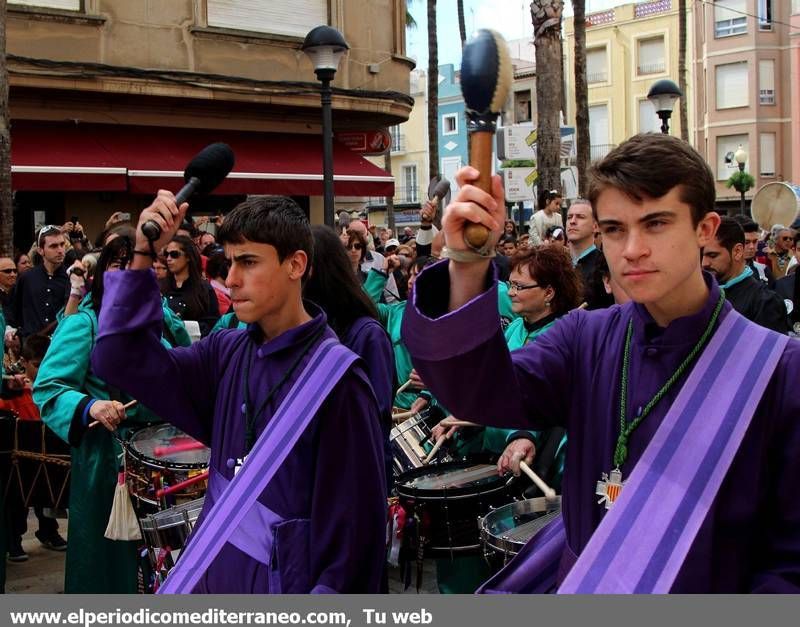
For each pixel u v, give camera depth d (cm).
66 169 1272
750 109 3828
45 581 525
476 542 360
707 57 3916
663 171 162
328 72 937
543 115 1325
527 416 188
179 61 1407
